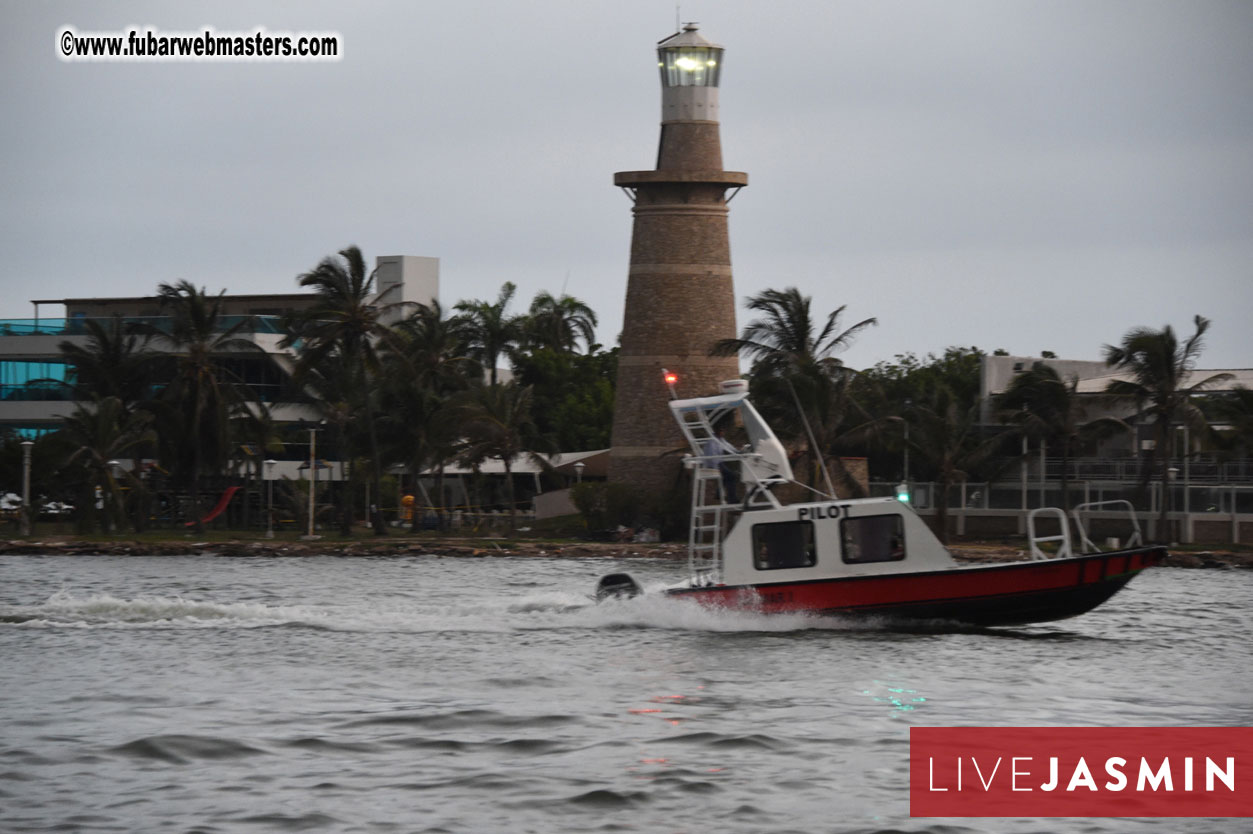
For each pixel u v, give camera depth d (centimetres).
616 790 2842
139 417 12569
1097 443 11462
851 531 4794
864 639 4684
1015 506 11594
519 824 2631
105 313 17650
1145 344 10625
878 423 11250
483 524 12975
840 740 3281
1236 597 7006
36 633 4997
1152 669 4284
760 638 4722
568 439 16500
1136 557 4722
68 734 3309
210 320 12394
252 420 12938
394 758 3098
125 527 12394
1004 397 11175
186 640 4844
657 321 12475
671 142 12519
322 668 4266
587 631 4941
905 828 2639
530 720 3484
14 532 12362
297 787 2856
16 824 2600
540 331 17738
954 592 4716
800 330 11138
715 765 3045
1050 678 4088
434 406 13075
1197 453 11119
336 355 13125
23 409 15650
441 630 5038
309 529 12375
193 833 2555
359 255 12331
